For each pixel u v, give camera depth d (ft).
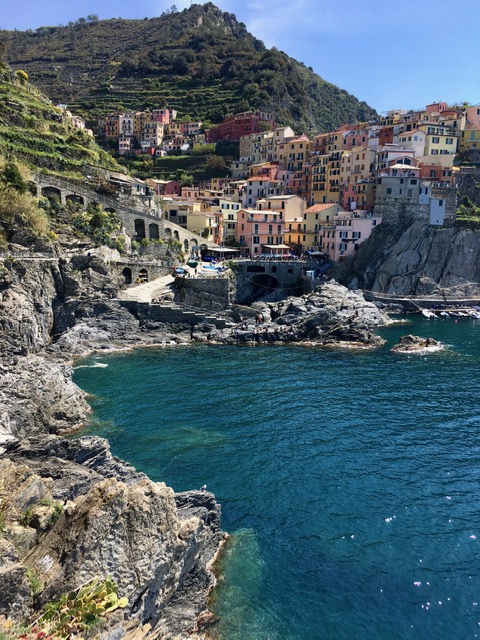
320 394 183.01
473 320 351.87
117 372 206.80
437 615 81.82
